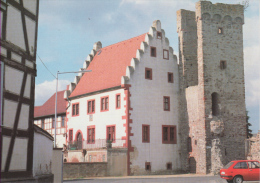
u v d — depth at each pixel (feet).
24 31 55.11
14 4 52.34
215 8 147.95
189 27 156.87
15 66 52.21
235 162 91.61
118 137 140.36
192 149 144.97
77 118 164.76
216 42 146.72
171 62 153.28
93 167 126.72
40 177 60.23
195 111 145.28
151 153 141.49
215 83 144.25
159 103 146.92
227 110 144.77
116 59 161.48
